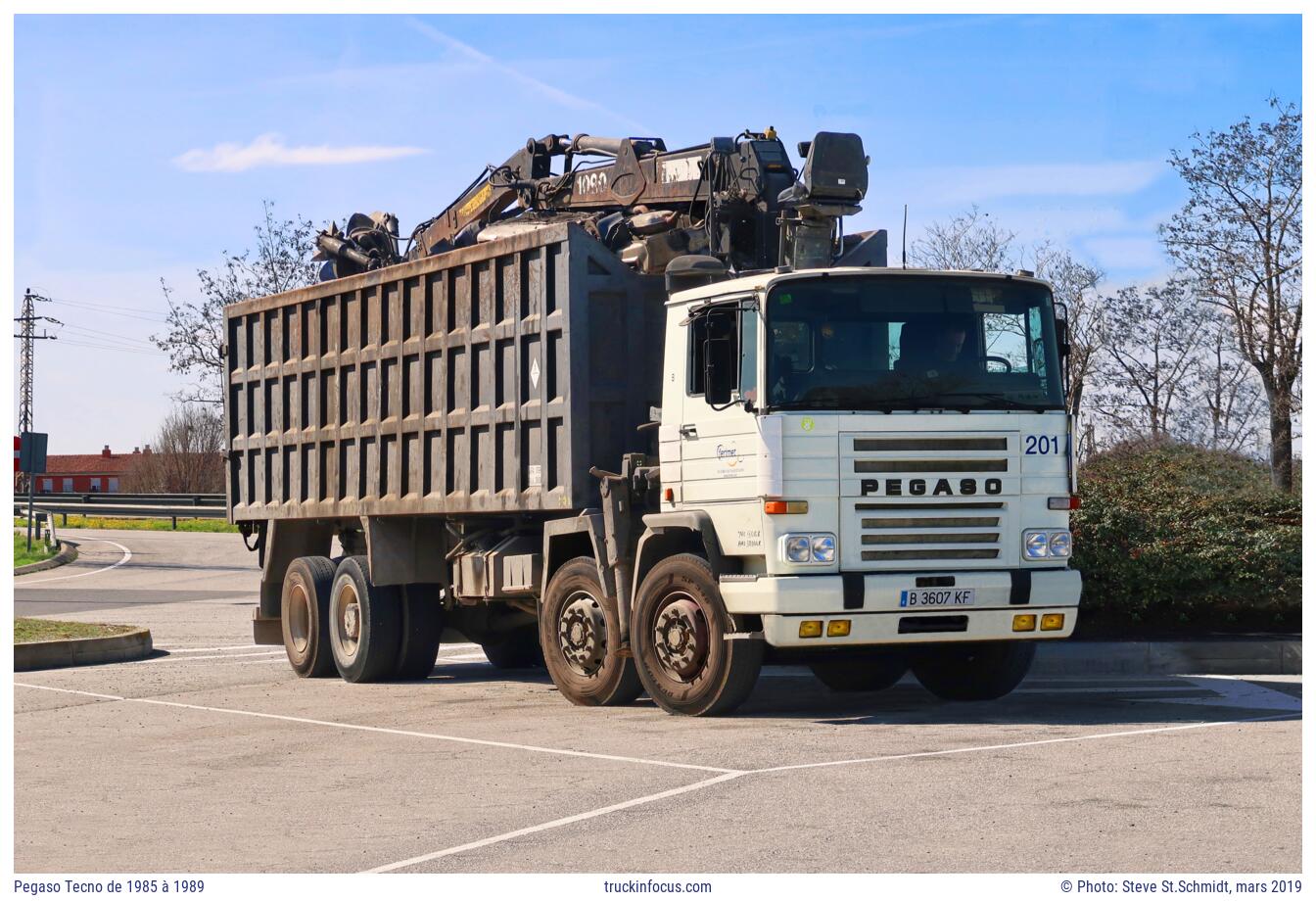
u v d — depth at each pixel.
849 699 12.41
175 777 9.09
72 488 123.25
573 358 12.09
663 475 11.42
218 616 23.27
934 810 7.46
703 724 10.76
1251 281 33.09
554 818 7.55
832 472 10.43
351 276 15.16
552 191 14.96
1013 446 10.80
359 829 7.45
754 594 10.41
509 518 13.82
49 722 11.73
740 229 12.95
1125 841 6.75
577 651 12.18
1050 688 12.86
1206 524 15.81
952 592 10.52
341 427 15.36
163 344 51.03
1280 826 6.98
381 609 14.80
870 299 10.70
